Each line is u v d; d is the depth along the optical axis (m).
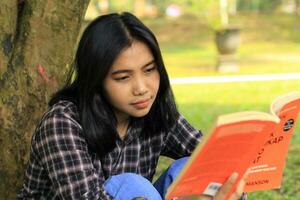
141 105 2.37
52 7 3.07
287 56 18.34
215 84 12.50
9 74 3.02
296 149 6.54
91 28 2.32
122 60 2.28
